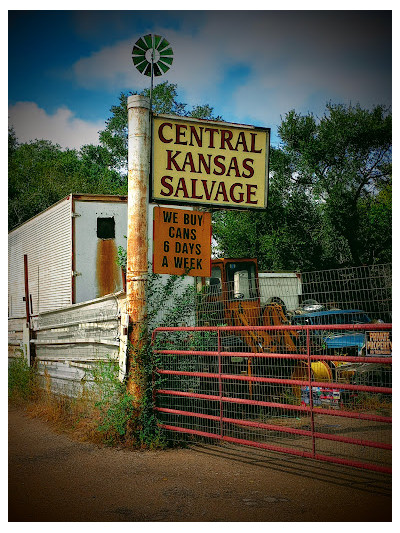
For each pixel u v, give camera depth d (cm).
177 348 741
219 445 682
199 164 815
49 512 452
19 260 1520
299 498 469
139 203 743
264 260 2773
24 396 1096
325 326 527
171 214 797
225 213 2781
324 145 2753
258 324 911
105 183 3703
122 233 1162
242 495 480
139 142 748
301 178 2886
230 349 787
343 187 2788
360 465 495
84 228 1132
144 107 756
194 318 817
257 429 750
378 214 2683
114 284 1142
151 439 682
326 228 2764
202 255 819
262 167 859
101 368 778
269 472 555
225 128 836
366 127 2744
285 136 2889
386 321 630
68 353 938
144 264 741
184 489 503
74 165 3934
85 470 581
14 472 582
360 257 2719
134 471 570
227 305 936
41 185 3488
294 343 882
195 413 666
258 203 851
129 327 724
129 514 443
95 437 716
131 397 705
